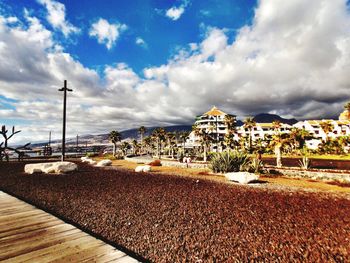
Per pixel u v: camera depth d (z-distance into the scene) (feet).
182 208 26.78
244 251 15.47
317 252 15.53
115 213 23.85
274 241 17.37
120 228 19.40
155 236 17.80
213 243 16.71
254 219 23.07
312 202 32.32
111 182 46.62
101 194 33.78
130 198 31.58
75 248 13.42
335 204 31.24
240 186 46.42
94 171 69.62
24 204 23.93
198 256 14.58
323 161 155.74
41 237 15.01
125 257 12.47
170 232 18.76
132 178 54.54
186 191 38.42
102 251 13.12
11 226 17.07
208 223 21.39
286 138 114.11
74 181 46.39
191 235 18.20
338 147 212.43
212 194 36.29
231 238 17.80
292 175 71.00
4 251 12.82
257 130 313.32
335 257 14.79
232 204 29.60
